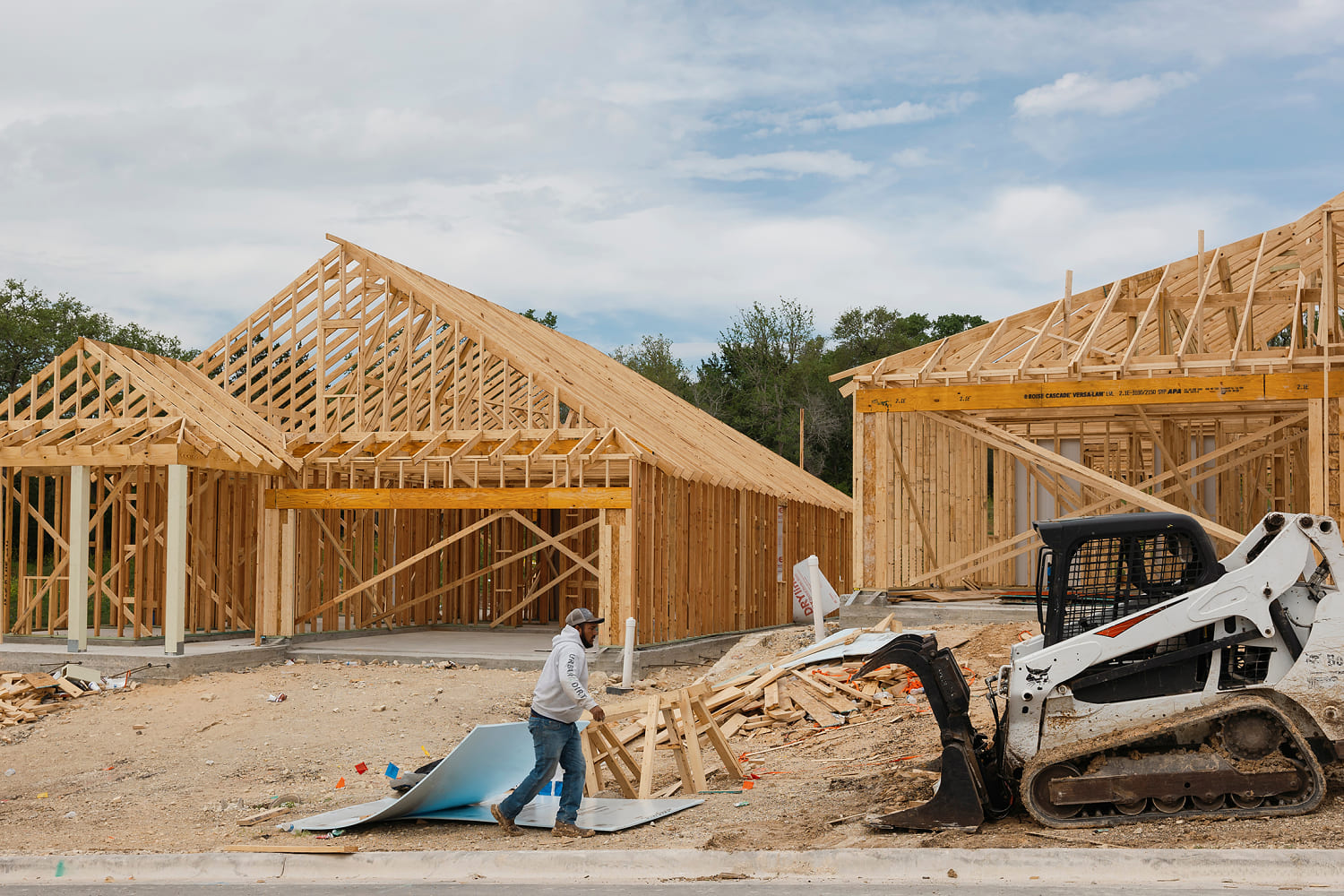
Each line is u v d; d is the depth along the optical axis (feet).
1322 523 20.67
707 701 36.40
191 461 48.85
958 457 59.62
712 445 69.21
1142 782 20.42
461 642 57.16
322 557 58.54
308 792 30.40
